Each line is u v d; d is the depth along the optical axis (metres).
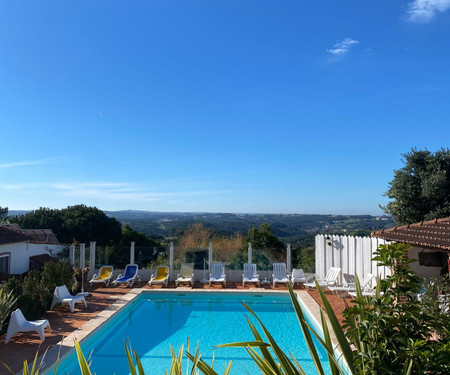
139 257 17.11
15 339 8.35
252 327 2.33
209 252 16.72
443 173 15.95
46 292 11.20
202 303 13.73
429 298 5.38
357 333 2.79
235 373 7.29
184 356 8.23
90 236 32.50
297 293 14.09
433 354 2.61
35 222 31.97
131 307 12.88
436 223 9.09
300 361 7.75
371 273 13.24
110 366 7.77
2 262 14.09
